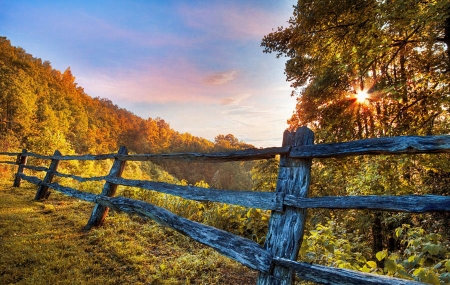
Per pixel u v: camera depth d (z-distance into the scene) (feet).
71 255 9.03
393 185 19.38
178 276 8.18
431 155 16.28
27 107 134.21
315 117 21.75
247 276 8.55
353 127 19.99
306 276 4.79
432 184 21.33
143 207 9.42
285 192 5.80
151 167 183.32
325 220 24.84
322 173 24.43
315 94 20.58
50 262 8.30
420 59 20.12
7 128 115.65
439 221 18.47
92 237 10.81
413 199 4.02
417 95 18.61
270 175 34.01
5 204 15.75
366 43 17.24
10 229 11.12
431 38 17.22
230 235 6.43
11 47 199.00
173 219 8.09
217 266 9.11
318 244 9.27
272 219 5.84
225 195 7.08
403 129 18.11
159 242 10.93
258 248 5.71
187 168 231.30
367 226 27.78
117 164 12.96
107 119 300.61
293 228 5.43
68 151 44.96
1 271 7.58
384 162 18.44
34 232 11.05
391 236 27.02
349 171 23.06
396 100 16.78
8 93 128.16
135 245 10.25
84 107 271.08
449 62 17.75
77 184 25.11
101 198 11.90
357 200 4.59
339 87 19.06
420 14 13.91
